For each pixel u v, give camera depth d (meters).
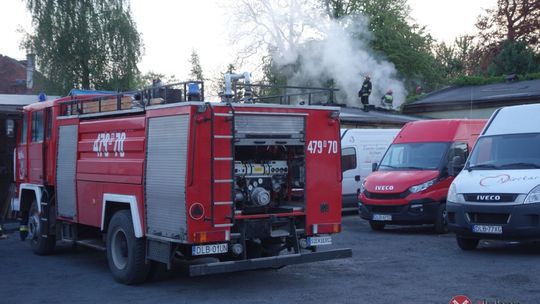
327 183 8.80
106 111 9.57
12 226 15.76
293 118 8.52
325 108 8.80
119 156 9.06
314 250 8.83
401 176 14.32
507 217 10.35
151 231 8.30
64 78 34.84
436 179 14.01
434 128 15.31
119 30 35.78
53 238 11.56
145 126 8.45
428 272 9.34
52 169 11.03
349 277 9.12
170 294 8.22
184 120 7.76
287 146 8.77
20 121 12.45
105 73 35.84
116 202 9.06
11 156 17.33
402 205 13.91
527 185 10.32
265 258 8.14
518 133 11.53
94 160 9.70
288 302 7.62
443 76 51.16
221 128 7.89
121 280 8.91
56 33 34.97
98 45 35.50
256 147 8.61
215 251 7.91
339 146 8.95
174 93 8.59
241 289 8.46
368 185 14.62
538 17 40.47
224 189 7.88
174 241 7.84
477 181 10.95
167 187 7.96
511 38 40.78
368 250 11.62
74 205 10.34
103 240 10.21
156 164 8.18
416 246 12.04
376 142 18.58
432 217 13.84
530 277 8.73
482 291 7.97
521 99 25.61
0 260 11.20
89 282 9.13
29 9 35.09
